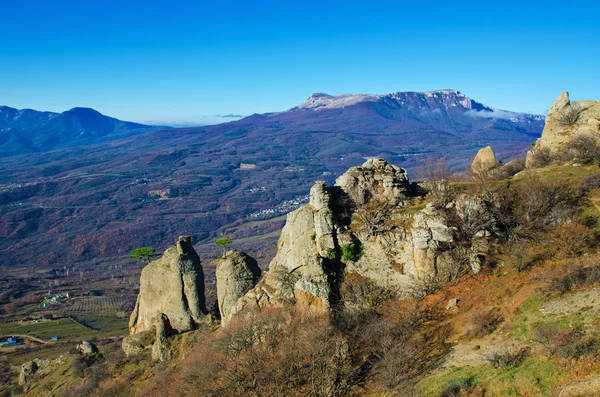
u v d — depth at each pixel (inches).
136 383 2918.3
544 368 1658.5
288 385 2164.1
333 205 2783.0
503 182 2940.5
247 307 2684.5
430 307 2357.3
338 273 2591.0
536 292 2097.7
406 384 1927.9
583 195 2691.9
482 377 1761.8
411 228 2586.1
